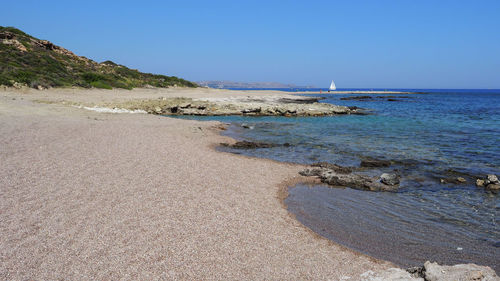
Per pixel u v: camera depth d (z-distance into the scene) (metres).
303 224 7.44
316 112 32.50
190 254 5.59
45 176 9.06
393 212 8.40
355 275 5.31
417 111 38.31
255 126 24.14
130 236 6.04
